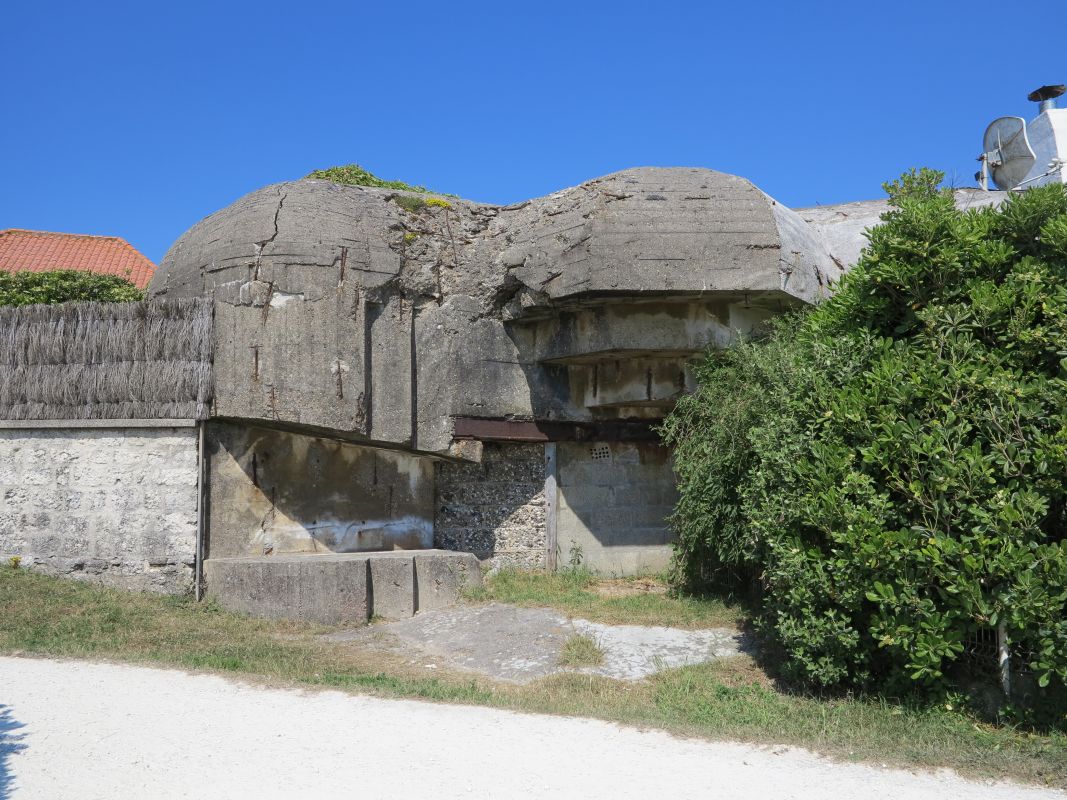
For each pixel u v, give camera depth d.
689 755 6.08
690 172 11.52
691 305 11.45
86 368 11.02
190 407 10.64
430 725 6.62
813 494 7.39
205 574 10.58
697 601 11.30
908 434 7.02
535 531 13.09
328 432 11.25
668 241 10.83
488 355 12.51
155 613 9.97
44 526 10.94
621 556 13.17
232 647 9.10
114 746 6.02
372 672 8.62
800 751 6.23
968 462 6.78
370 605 10.84
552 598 11.41
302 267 11.02
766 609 9.11
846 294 8.39
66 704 6.96
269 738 6.25
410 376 11.84
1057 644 6.46
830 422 7.60
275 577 10.40
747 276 10.79
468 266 12.49
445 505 13.06
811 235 12.24
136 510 10.74
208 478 10.74
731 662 8.87
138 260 22.81
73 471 10.95
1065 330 6.96
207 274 11.14
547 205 11.88
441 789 5.36
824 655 7.52
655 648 9.36
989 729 6.85
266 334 10.84
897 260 7.80
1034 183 14.25
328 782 5.45
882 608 7.01
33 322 11.23
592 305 11.60
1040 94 15.77
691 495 10.93
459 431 12.30
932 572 6.80
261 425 11.10
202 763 5.73
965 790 5.61
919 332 7.86
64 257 21.83
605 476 13.28
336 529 11.74
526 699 7.50
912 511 7.15
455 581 11.55
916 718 7.04
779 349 9.55
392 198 12.13
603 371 12.59
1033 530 6.59
